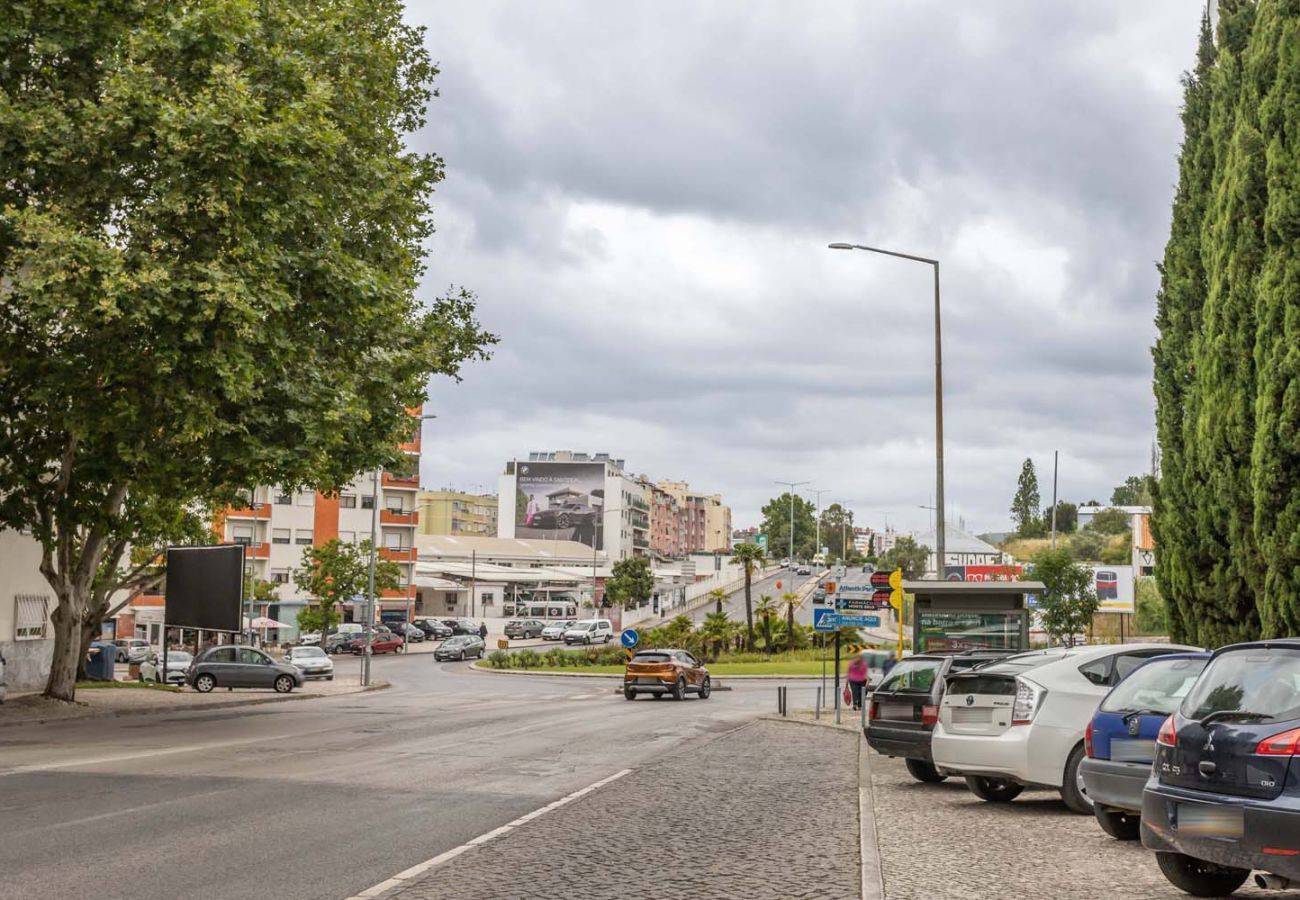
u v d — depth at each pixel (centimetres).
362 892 801
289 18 2481
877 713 1552
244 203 2197
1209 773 749
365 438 2664
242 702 3566
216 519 4656
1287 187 1908
